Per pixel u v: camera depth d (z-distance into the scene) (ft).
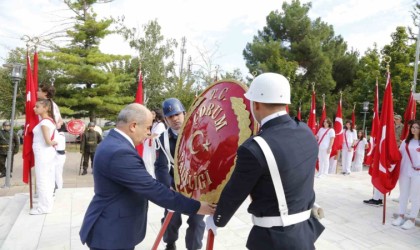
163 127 16.47
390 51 65.62
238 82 7.11
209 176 7.04
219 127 7.10
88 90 67.72
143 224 7.36
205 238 13.76
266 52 75.97
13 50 76.64
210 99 7.80
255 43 79.66
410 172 16.35
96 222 6.84
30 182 16.88
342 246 13.74
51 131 16.21
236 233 14.49
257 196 5.73
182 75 78.43
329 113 75.72
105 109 71.00
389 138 16.49
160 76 85.30
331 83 74.84
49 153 16.31
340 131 34.09
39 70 67.92
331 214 18.52
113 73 70.74
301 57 75.51
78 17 68.33
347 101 75.97
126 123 6.99
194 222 11.04
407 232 15.76
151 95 86.28
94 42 70.18
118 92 79.36
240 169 5.44
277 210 5.64
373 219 17.74
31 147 16.93
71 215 16.29
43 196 16.39
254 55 79.25
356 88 75.41
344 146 35.06
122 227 6.83
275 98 5.76
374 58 71.26
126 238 6.89
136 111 7.03
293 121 6.09
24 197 19.95
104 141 7.02
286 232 5.63
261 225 5.80
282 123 5.81
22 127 59.16
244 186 5.43
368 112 67.62
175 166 8.65
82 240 6.97
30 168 16.93
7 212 17.49
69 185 29.19
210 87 8.07
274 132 5.64
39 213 16.39
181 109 10.84
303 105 69.10
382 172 16.67
